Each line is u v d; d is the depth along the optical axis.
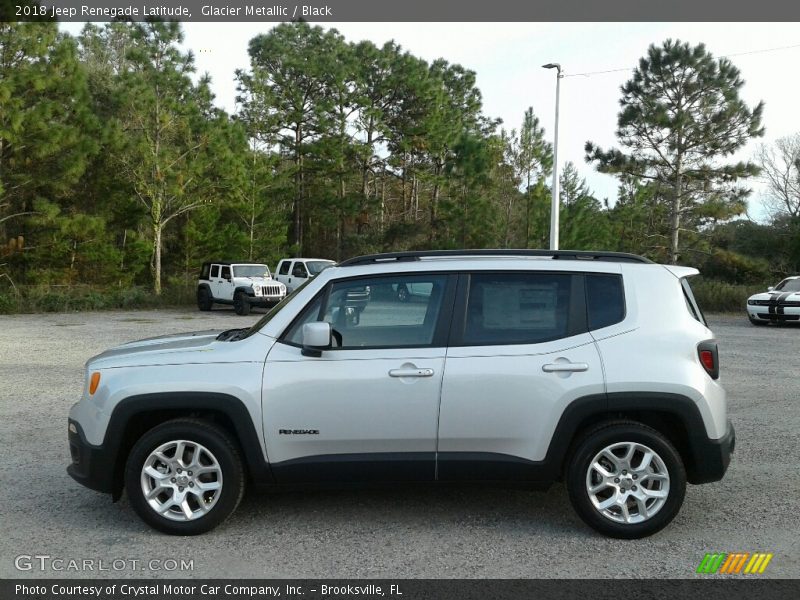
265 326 4.91
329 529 4.86
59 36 27.41
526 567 4.23
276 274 29.55
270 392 4.67
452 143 44.69
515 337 4.77
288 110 45.66
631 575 4.12
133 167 33.25
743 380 10.86
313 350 4.73
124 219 35.69
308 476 4.70
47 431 7.66
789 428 7.74
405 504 5.37
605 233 39.97
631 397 4.62
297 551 4.48
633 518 4.65
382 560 4.34
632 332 4.75
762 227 47.94
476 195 40.03
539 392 4.65
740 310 27.20
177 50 33.16
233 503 4.72
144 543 4.62
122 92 32.03
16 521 5.02
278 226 43.00
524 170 41.81
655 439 4.61
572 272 4.91
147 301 29.72
